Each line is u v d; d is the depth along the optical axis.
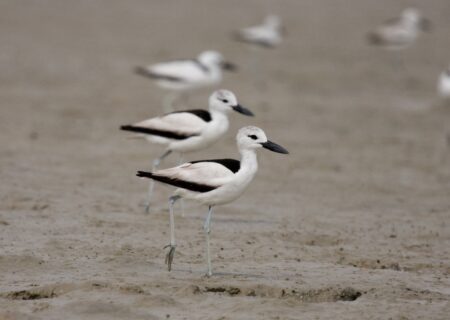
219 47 34.59
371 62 33.44
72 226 12.77
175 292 9.77
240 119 23.19
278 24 35.81
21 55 30.20
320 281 10.44
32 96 24.56
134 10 41.09
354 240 12.95
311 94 27.48
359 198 16.09
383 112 25.25
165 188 16.12
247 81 28.89
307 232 13.23
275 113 24.20
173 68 21.92
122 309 9.10
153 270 10.73
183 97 25.48
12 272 10.43
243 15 41.94
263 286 10.05
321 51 35.00
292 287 10.05
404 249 12.55
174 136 14.38
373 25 41.09
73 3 41.28
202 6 43.53
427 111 25.62
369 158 19.73
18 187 15.25
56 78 27.19
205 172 10.55
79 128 21.19
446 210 15.44
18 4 39.75
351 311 9.34
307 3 45.97
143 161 18.34
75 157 18.27
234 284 10.07
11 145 18.95
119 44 33.47
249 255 11.70
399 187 17.22
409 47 36.69
